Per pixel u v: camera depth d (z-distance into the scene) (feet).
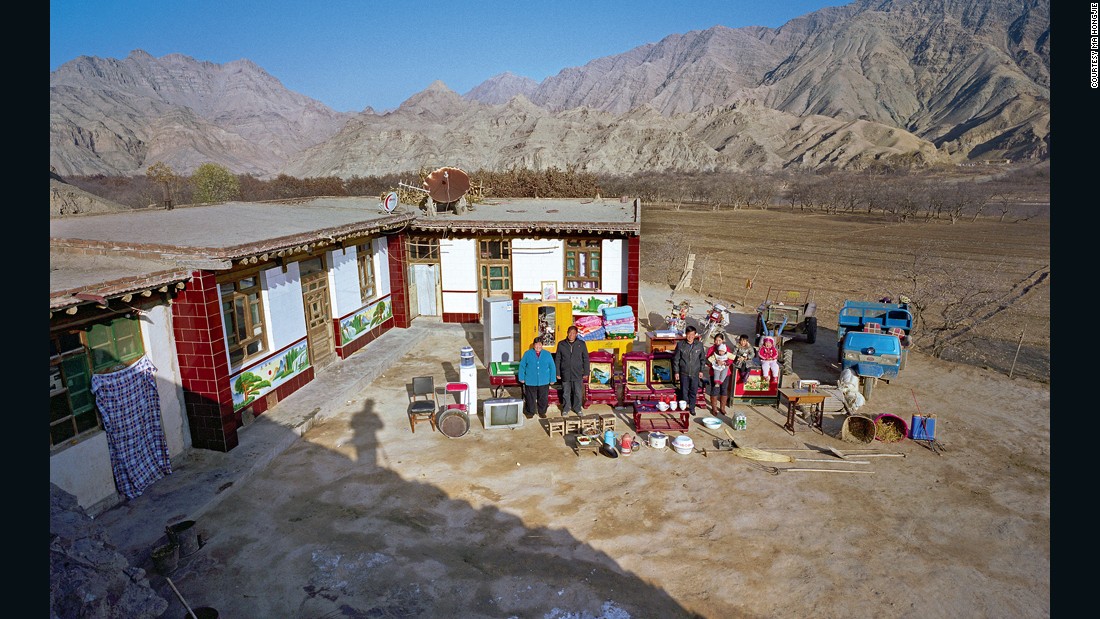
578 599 22.70
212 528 26.78
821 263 106.52
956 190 219.41
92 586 17.19
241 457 32.09
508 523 27.32
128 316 28.66
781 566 24.48
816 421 37.40
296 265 41.29
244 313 36.22
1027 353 55.31
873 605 22.39
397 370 47.70
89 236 35.47
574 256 56.03
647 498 29.30
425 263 58.54
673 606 22.41
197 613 21.33
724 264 106.32
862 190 243.81
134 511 27.27
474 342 54.49
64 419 25.59
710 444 34.96
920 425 35.01
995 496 29.53
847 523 27.32
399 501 29.04
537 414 39.01
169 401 31.01
